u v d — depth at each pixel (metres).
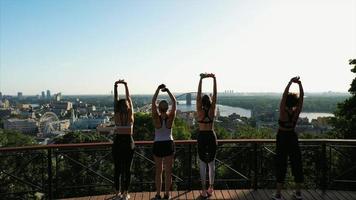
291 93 5.71
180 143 6.41
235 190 6.48
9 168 6.24
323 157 6.52
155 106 5.64
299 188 5.84
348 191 6.44
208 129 5.84
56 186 6.32
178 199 5.98
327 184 6.70
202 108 5.84
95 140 24.58
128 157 5.64
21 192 6.23
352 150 7.00
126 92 5.82
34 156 6.31
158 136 5.72
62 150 6.35
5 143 39.38
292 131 5.75
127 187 5.70
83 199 6.02
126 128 5.64
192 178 6.68
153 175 7.12
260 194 6.27
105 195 6.23
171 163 5.80
